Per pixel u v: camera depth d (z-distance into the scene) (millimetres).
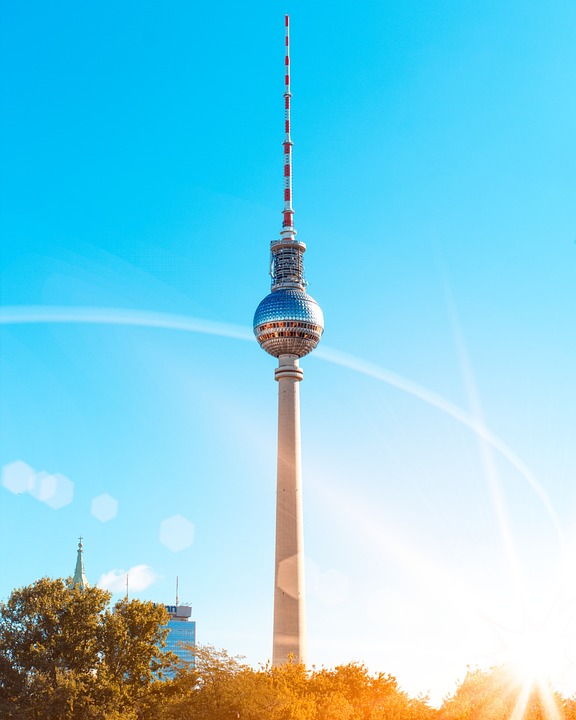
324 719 102062
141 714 132750
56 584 143875
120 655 138625
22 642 138375
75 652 137000
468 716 95938
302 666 126875
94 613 141500
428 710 100688
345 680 117062
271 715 104188
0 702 130625
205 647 122375
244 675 112312
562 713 95562
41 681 129875
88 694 131000
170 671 149125
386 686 114875
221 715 107562
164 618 144250
